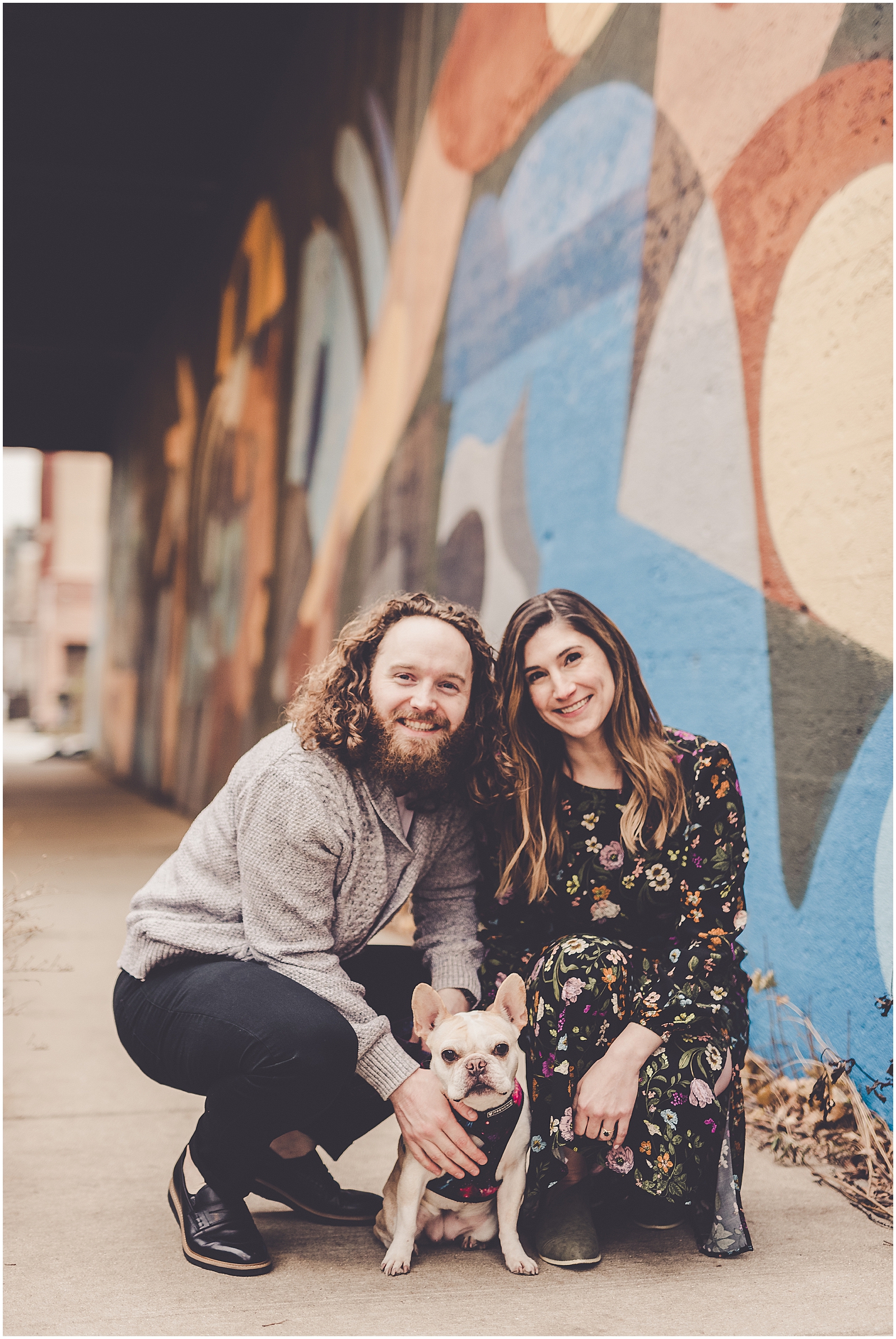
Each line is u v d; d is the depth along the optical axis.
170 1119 2.83
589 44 4.46
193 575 14.09
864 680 2.71
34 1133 2.71
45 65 10.48
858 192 2.77
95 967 4.68
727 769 2.10
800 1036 2.89
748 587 3.23
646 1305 1.79
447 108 6.16
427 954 2.19
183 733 13.80
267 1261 1.91
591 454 4.30
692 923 2.06
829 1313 1.77
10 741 33.94
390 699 1.98
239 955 1.98
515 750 2.14
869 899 2.66
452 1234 2.04
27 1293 1.82
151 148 12.13
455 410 5.85
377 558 7.14
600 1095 1.89
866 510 2.71
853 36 2.82
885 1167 2.37
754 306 3.23
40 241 14.95
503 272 5.28
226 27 9.86
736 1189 2.01
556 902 2.15
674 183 3.75
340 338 8.32
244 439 11.64
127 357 19.91
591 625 2.09
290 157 10.06
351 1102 2.13
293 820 1.93
